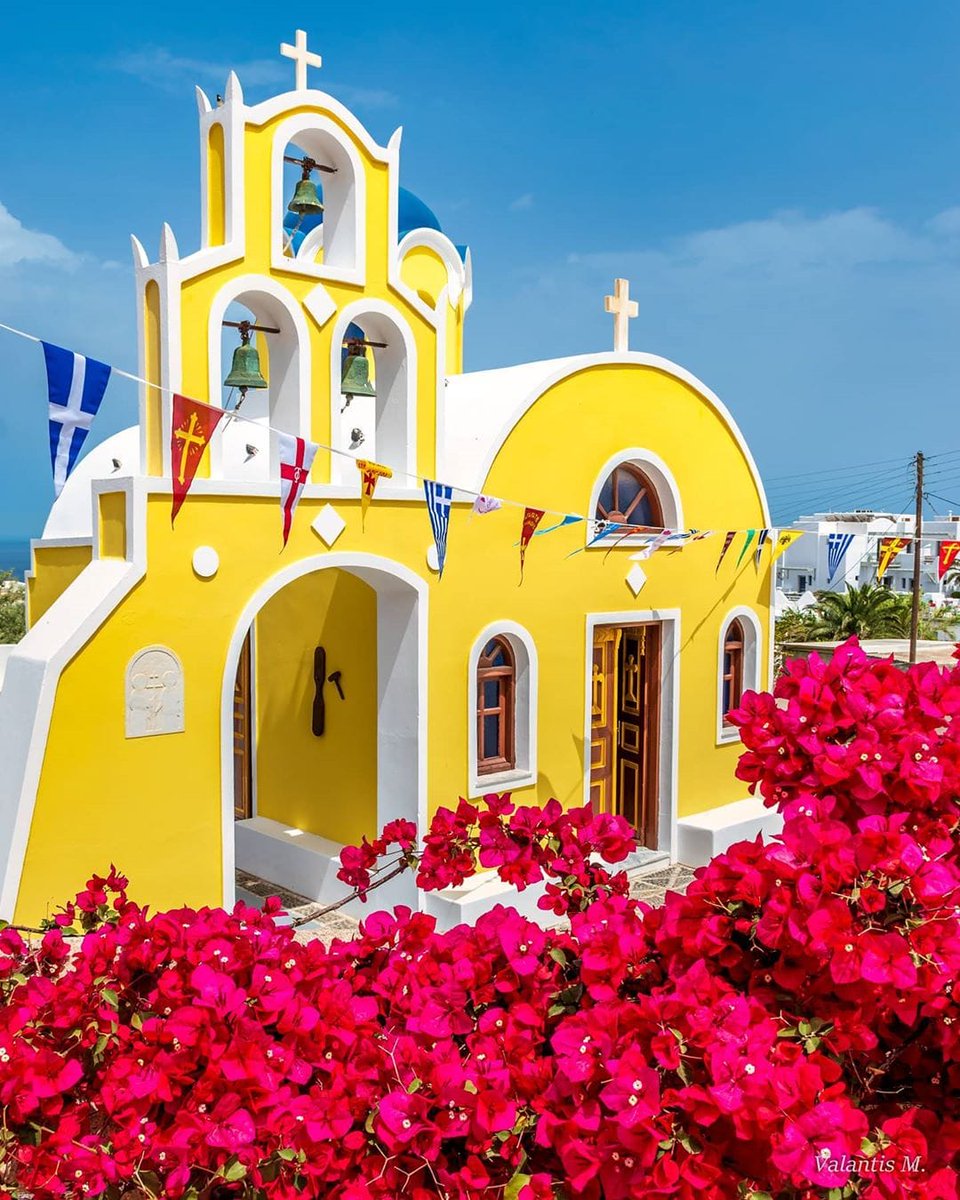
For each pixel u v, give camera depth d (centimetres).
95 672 618
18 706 611
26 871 594
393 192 740
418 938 365
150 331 659
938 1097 293
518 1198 270
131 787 634
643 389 929
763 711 337
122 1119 281
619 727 1014
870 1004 268
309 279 699
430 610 777
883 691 325
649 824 988
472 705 809
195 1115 279
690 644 988
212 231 678
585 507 885
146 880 643
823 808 299
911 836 299
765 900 283
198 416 570
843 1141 238
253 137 668
